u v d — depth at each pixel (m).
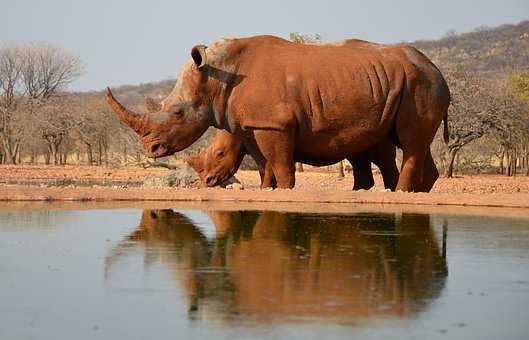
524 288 17.14
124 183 56.53
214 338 13.51
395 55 37.03
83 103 154.50
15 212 30.08
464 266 19.47
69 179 63.16
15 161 133.00
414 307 15.47
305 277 18.00
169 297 16.19
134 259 20.19
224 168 39.22
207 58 36.78
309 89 36.00
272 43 37.25
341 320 14.52
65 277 18.05
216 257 20.42
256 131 36.22
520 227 26.31
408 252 21.34
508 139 90.62
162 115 37.31
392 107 36.47
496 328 14.17
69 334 13.83
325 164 38.19
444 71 91.56
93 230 25.23
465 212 30.69
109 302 15.86
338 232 24.92
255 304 15.62
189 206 32.34
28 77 145.12
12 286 17.20
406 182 37.03
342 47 37.28
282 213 29.83
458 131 85.12
